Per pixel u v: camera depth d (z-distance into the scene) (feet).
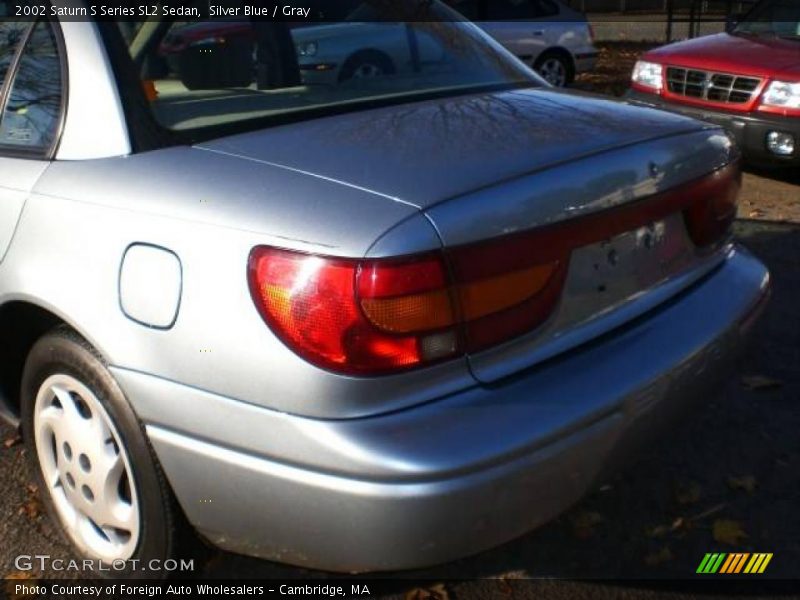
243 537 7.49
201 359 7.21
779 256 17.85
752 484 10.65
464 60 11.01
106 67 8.48
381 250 6.68
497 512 6.93
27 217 8.54
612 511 10.28
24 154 8.98
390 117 8.86
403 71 10.51
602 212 7.86
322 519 6.89
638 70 25.57
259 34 9.61
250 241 7.05
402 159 7.57
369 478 6.66
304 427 6.81
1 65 9.59
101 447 8.40
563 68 41.01
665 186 8.53
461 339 7.02
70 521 9.37
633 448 7.90
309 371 6.79
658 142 8.66
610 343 8.06
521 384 7.33
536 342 7.50
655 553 9.59
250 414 7.02
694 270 9.25
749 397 12.57
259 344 6.95
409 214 6.84
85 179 8.21
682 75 24.03
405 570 6.97
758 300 9.64
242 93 9.21
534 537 9.86
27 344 9.70
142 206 7.68
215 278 7.15
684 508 10.31
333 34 10.14
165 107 8.60
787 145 21.85
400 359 6.79
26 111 9.14
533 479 7.02
